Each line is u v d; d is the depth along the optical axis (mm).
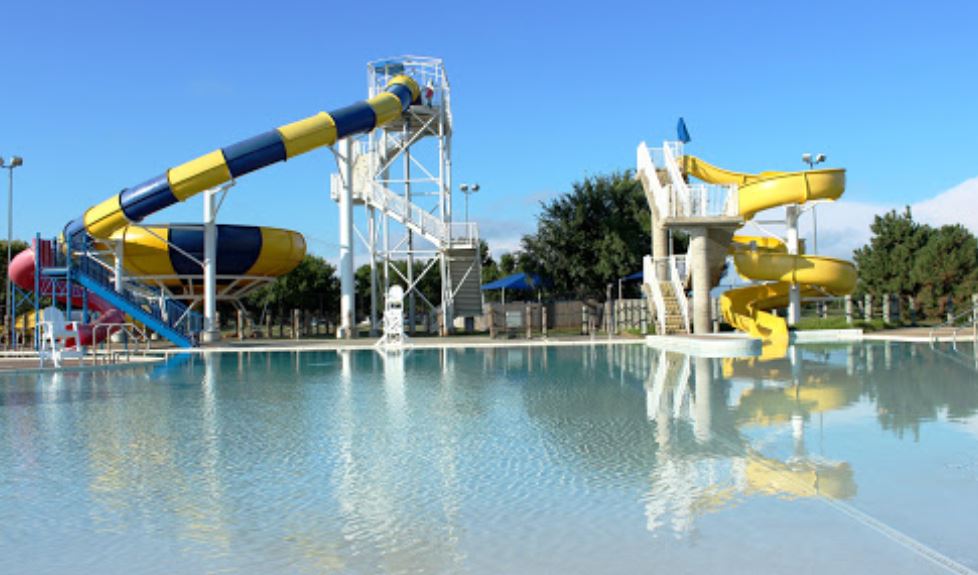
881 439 7906
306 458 7516
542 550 4688
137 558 4668
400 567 4461
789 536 4852
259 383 15156
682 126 28234
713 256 25531
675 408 10445
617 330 33344
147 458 7613
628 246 42906
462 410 10703
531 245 44688
